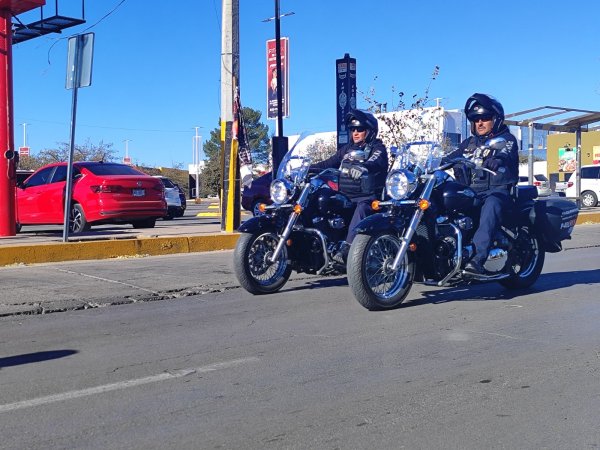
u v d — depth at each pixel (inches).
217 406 164.4
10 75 477.7
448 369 191.8
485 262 272.2
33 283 328.5
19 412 161.5
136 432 149.1
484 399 168.1
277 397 170.4
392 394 171.8
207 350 214.2
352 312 267.6
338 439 144.9
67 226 427.2
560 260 419.8
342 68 574.9
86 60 414.9
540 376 185.3
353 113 294.0
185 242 454.9
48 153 1646.2
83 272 362.6
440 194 263.6
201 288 317.7
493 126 284.4
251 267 299.1
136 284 326.6
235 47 517.7
